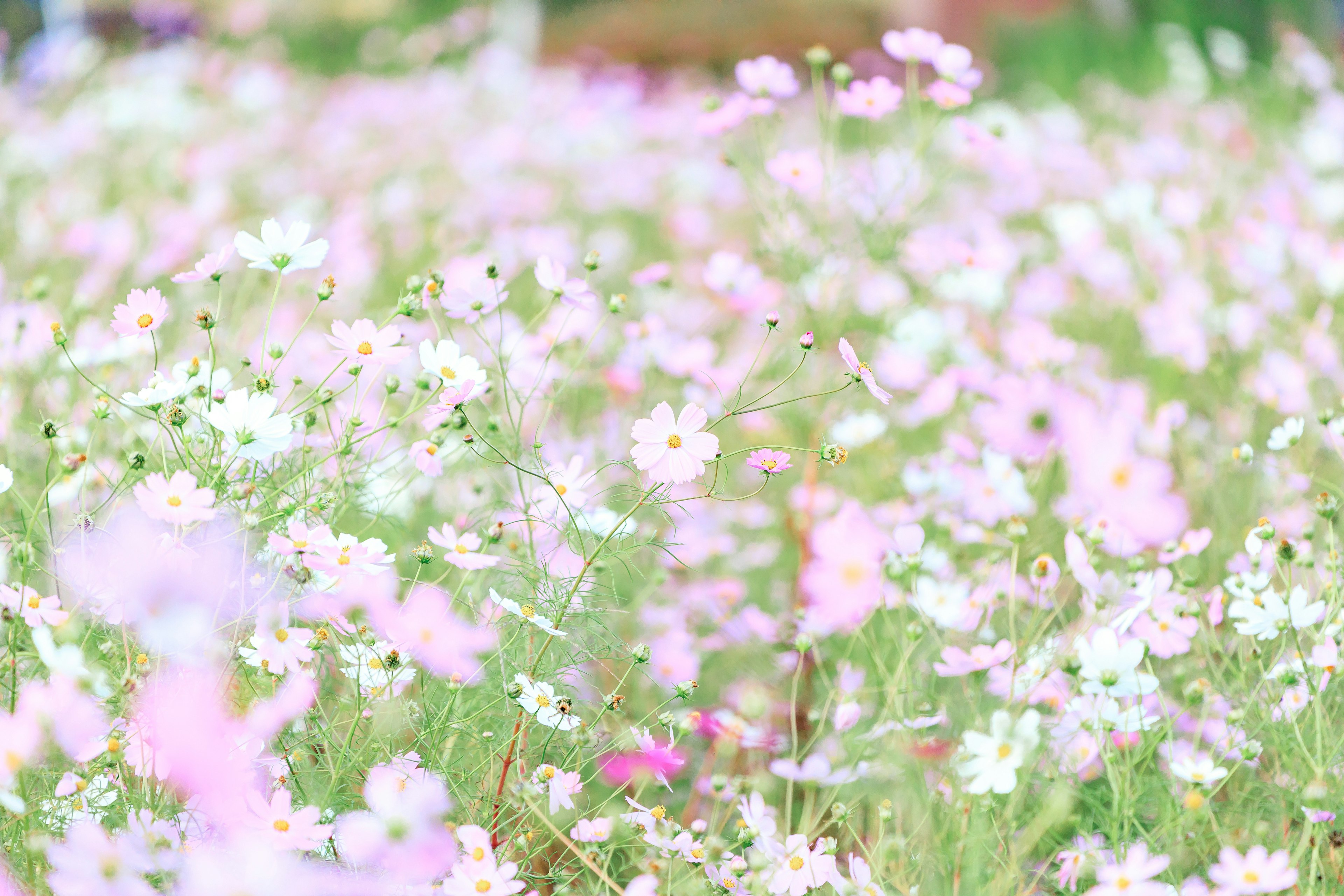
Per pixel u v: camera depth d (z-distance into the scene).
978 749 2.67
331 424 2.96
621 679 2.91
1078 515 3.00
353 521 3.03
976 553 3.13
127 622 2.65
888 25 12.73
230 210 5.30
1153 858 2.64
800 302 3.27
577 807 2.79
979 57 11.82
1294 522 3.07
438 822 2.64
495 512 2.96
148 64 8.55
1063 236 4.84
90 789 2.63
